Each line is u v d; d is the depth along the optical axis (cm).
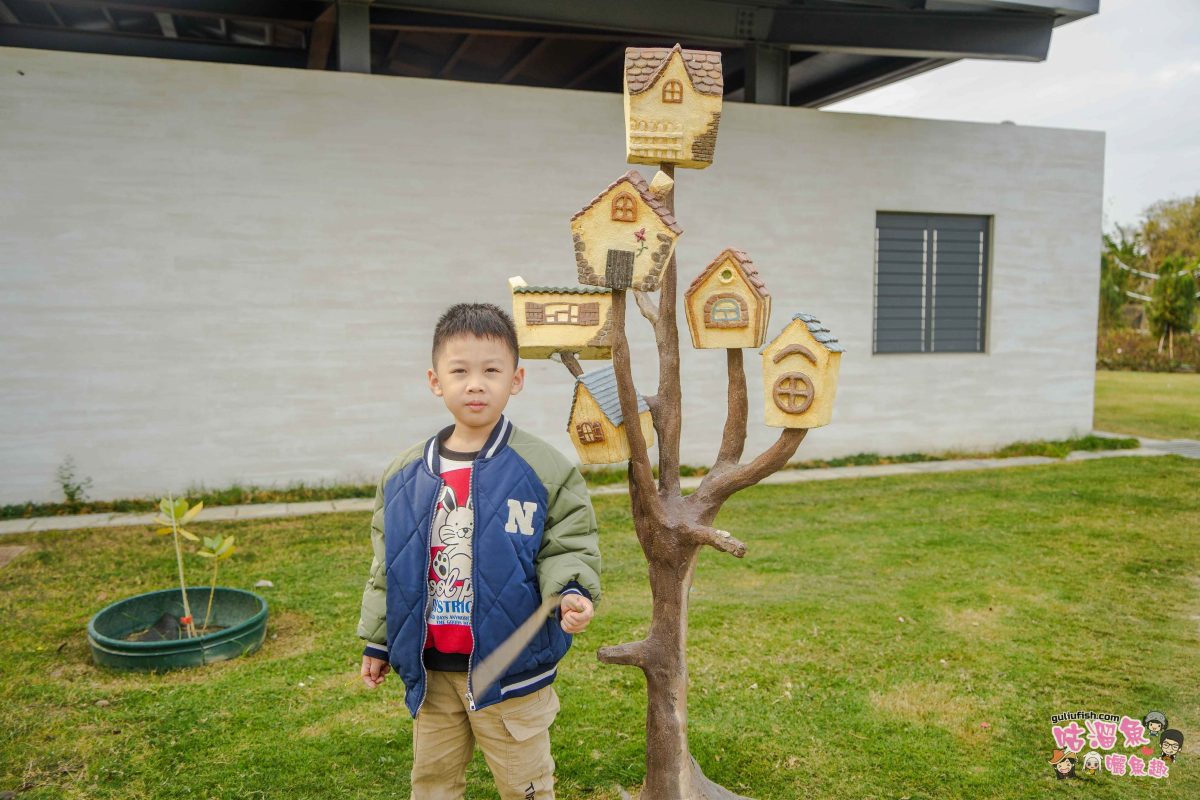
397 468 208
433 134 734
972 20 862
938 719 320
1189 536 593
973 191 916
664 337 239
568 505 205
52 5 871
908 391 909
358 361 729
